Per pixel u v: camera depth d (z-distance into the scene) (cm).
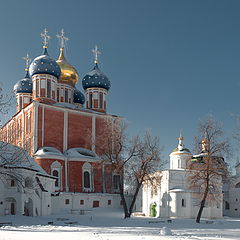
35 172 4938
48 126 6788
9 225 3155
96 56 8381
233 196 7675
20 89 8625
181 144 7119
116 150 5241
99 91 8044
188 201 5781
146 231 2505
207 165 4400
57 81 7650
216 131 4425
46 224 3375
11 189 4438
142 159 5131
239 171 7850
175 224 3659
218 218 5859
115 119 7506
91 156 6994
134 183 5434
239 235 2220
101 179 6944
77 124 7144
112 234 2191
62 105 7381
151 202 6297
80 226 3134
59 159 6569
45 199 5322
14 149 4475
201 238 1919
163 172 6091
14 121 7094
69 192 6494
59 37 8431
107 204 6788
